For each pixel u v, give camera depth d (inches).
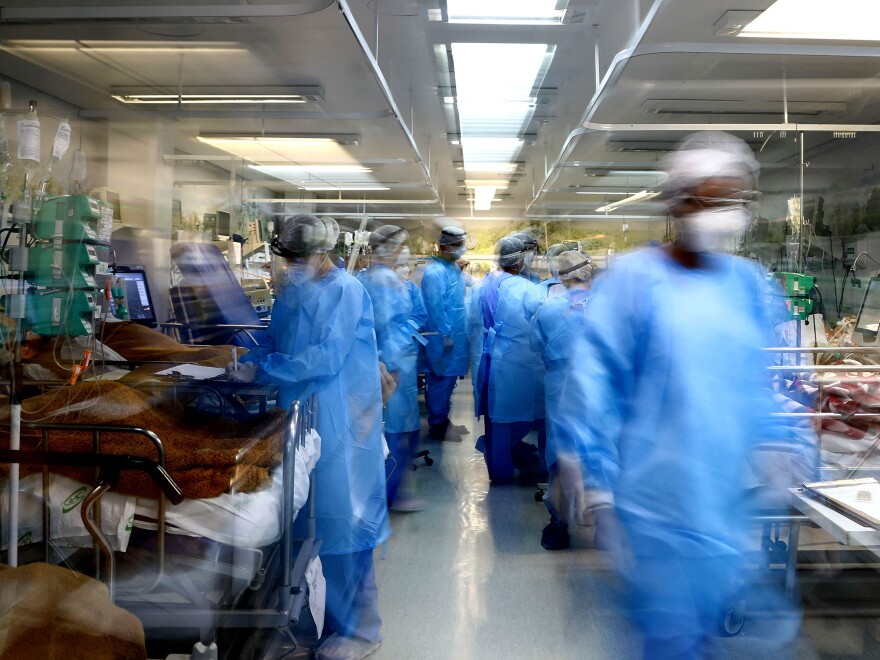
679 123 182.9
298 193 281.6
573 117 182.9
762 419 47.1
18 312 52.9
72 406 54.2
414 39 134.3
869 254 157.6
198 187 192.2
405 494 129.5
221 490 51.8
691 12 116.5
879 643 73.7
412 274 159.6
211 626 51.1
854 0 108.4
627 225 254.4
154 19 119.8
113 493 50.3
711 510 45.2
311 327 72.3
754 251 144.9
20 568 46.0
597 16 121.3
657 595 46.3
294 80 155.4
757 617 77.5
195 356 74.7
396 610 84.6
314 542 70.9
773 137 163.8
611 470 46.8
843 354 106.7
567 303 105.2
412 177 255.6
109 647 45.0
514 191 299.9
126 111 164.9
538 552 102.7
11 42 128.9
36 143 59.5
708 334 45.4
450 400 173.3
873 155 166.1
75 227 56.7
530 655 73.9
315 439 71.1
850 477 73.0
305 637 75.3
